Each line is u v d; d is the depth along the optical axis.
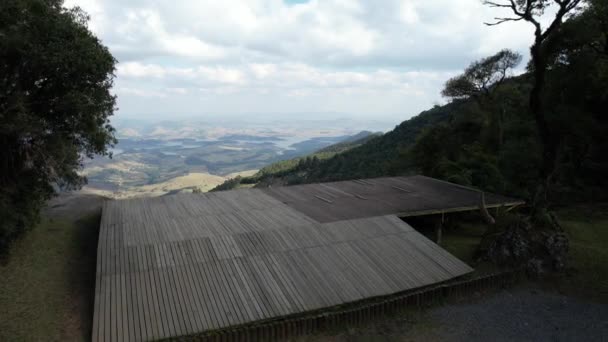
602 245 22.31
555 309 15.73
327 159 101.25
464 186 27.94
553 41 24.58
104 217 18.39
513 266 18.80
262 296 13.35
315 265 15.47
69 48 14.45
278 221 18.84
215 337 11.73
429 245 18.17
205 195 23.70
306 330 12.98
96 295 12.34
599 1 24.34
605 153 32.78
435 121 75.56
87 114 16.02
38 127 14.23
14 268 15.12
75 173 19.09
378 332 13.55
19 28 13.46
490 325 14.33
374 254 16.84
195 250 15.33
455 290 16.14
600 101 31.14
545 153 23.09
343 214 20.52
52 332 11.88
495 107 43.47
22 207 16.50
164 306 12.30
